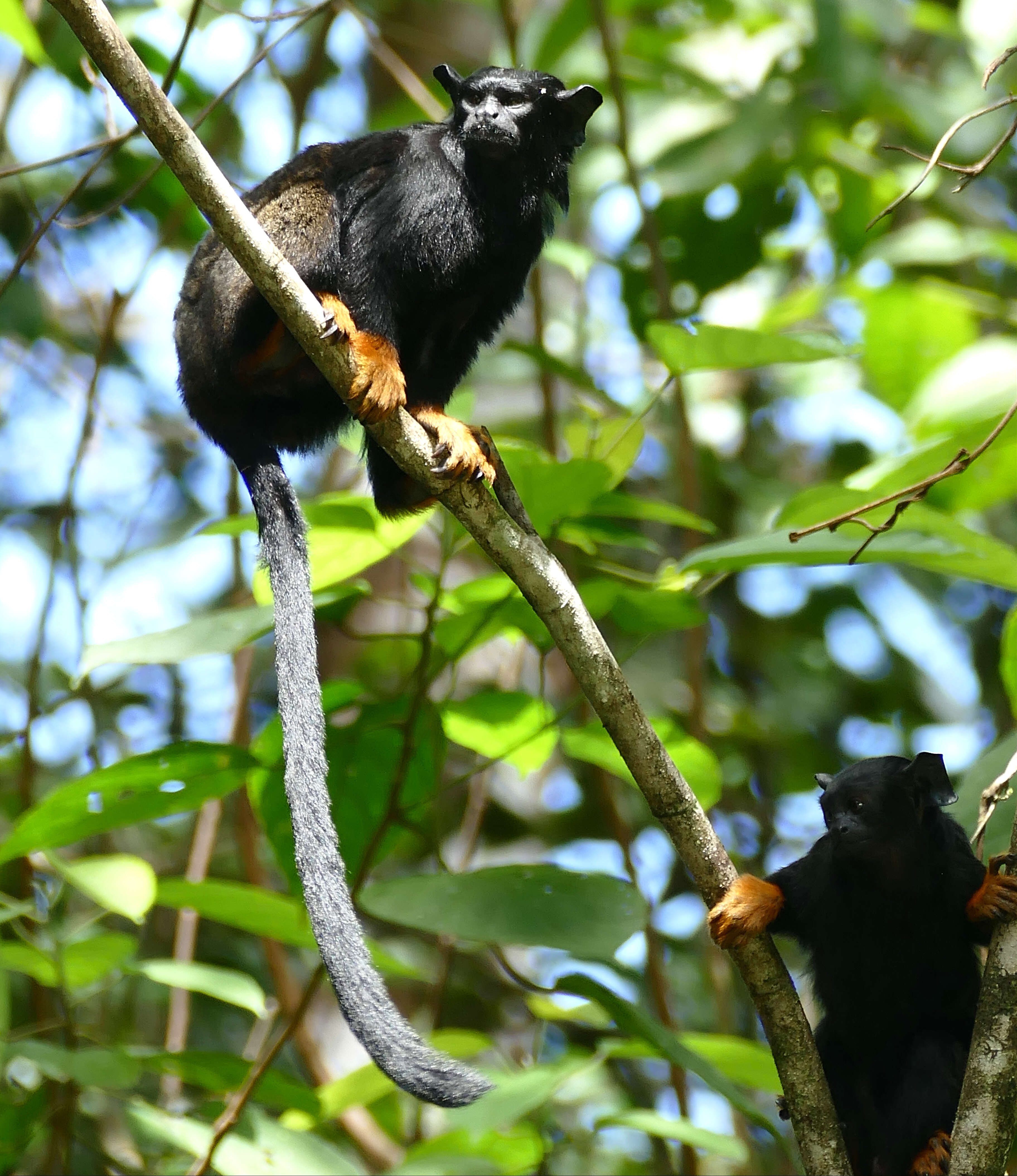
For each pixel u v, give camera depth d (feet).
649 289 48.47
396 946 46.47
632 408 41.19
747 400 52.26
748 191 48.21
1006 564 26.27
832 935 25.27
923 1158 23.84
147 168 45.57
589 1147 42.24
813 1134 21.31
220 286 27.96
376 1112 39.78
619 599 29.12
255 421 29.01
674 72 47.57
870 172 47.70
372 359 23.66
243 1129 27.50
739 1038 41.39
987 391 35.47
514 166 29.12
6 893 37.55
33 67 42.47
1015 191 54.08
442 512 34.45
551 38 45.80
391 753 29.71
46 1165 30.37
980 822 24.27
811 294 44.93
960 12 50.03
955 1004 25.11
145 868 25.48
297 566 25.57
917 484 25.18
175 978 27.48
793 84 47.52
